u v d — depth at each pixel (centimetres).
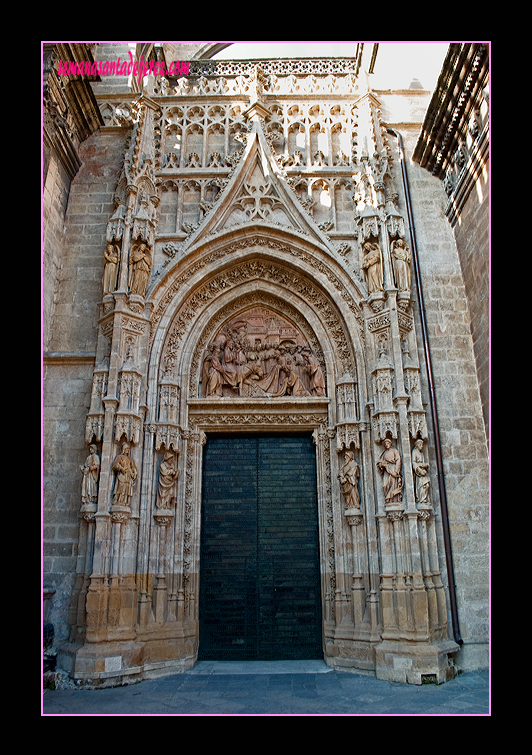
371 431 1418
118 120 1842
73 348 1544
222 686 1127
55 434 1452
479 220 1450
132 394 1389
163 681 1180
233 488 1524
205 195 1688
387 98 1822
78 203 1702
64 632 1288
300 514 1498
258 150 1709
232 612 1414
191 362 1567
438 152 1656
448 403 1471
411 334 1486
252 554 1461
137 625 1266
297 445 1564
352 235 1612
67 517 1387
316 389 1562
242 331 1655
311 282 1611
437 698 1015
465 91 1431
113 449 1332
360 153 1712
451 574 1323
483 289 1436
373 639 1254
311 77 1838
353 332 1514
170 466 1423
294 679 1183
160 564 1351
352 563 1366
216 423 1530
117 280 1498
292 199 1631
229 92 1861
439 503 1385
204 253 1588
